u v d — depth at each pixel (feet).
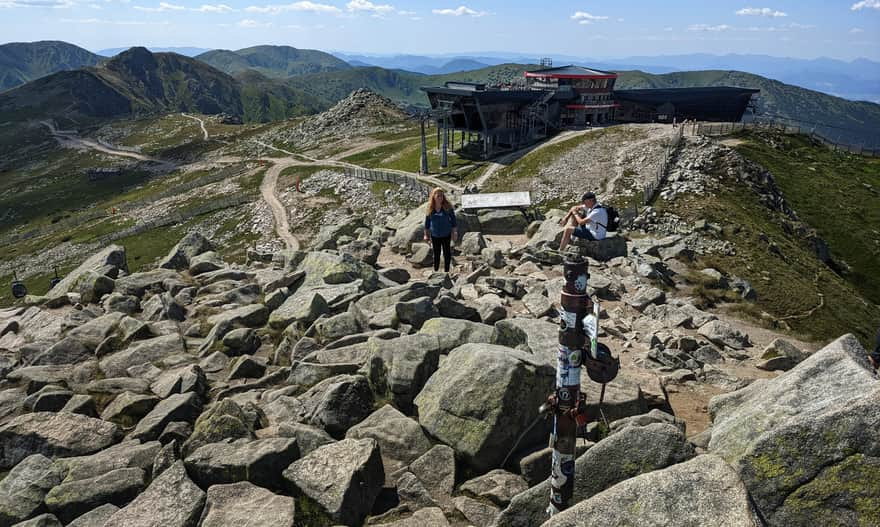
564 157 265.54
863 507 13.25
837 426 14.23
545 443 24.20
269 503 20.48
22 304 52.21
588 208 30.86
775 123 370.32
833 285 166.09
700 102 359.87
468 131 324.39
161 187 422.82
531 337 31.30
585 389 28.17
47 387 31.50
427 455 23.52
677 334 44.98
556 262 60.70
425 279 53.93
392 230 77.66
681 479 14.57
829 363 18.56
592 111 343.26
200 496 20.94
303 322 39.19
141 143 640.17
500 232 85.92
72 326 42.91
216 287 50.34
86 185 504.02
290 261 57.52
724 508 13.75
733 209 198.59
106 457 24.25
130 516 20.27
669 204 201.26
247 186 334.03
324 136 444.55
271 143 477.36
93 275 50.88
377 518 20.99
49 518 21.38
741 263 160.45
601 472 19.03
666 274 83.20
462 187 264.93
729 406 24.70
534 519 19.16
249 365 33.63
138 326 39.45
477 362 25.49
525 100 312.09
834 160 317.83
